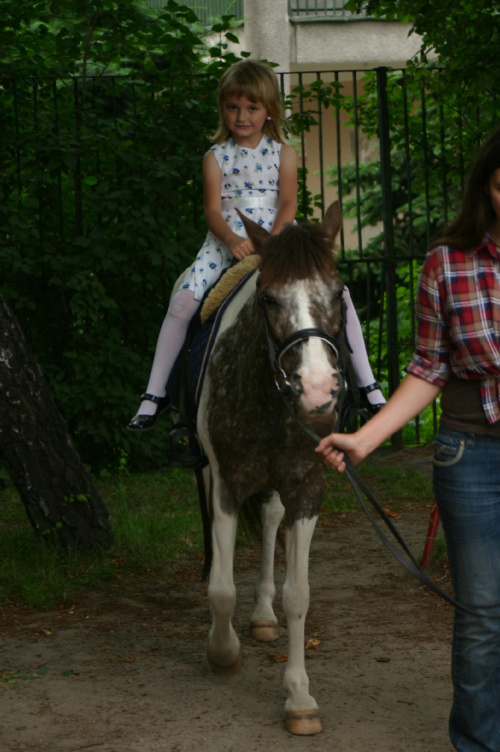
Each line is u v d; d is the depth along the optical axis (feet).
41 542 17.31
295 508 10.99
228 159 13.26
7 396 16.97
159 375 13.10
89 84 28.04
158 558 17.90
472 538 8.57
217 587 11.39
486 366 8.17
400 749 10.12
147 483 26.04
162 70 27.71
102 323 27.71
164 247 27.07
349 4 27.58
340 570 17.58
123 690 11.84
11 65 26.68
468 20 26.37
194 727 10.70
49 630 14.14
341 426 11.96
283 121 13.92
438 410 34.60
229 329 11.37
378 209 40.27
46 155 26.94
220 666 12.23
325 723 10.80
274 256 9.62
